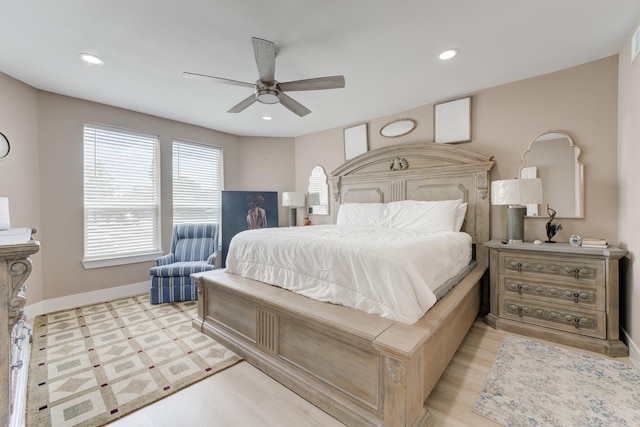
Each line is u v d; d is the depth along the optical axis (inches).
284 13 73.6
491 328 103.3
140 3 69.5
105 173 141.1
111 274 142.4
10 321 37.1
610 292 83.8
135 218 151.7
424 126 141.6
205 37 84.1
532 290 96.5
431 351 61.6
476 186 123.1
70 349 90.4
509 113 116.7
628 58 85.8
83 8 71.2
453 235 102.1
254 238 101.0
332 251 74.4
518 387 69.1
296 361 71.5
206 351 89.3
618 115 95.0
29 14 73.2
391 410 52.1
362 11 73.0
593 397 65.0
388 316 61.9
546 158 108.8
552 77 107.5
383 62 99.7
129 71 105.4
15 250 36.0
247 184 201.9
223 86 118.2
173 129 165.6
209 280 99.5
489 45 89.6
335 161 181.9
